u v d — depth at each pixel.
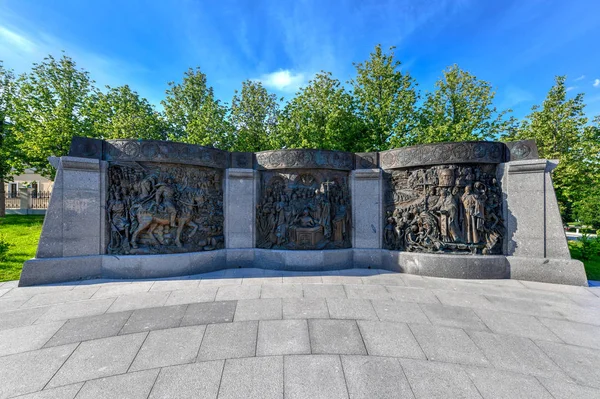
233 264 8.78
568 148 17.11
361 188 8.99
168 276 7.75
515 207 7.73
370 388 3.20
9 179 23.56
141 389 3.17
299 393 3.10
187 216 8.16
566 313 5.38
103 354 3.90
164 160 7.86
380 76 18.81
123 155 7.72
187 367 3.60
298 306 5.63
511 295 6.36
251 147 20.45
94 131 21.61
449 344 4.21
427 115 19.39
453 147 7.89
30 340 4.27
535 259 7.43
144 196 7.75
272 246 8.84
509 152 7.87
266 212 8.88
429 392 3.14
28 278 6.88
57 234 7.24
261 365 3.64
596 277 7.99
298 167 8.66
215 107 20.83
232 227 8.91
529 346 4.17
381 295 6.32
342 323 4.88
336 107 17.08
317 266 8.45
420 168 8.36
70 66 22.31
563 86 17.08
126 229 7.63
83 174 7.47
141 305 5.66
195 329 4.64
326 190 8.73
